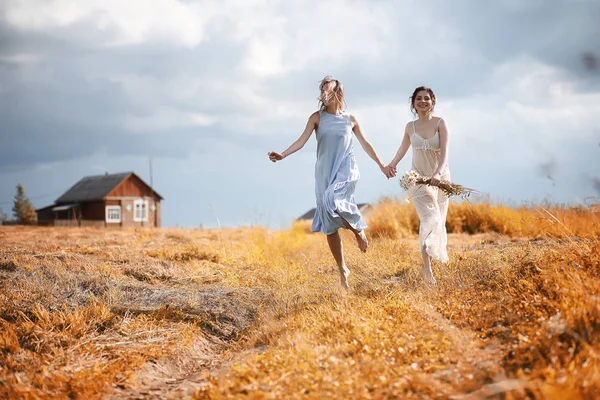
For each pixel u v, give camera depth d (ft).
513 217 48.44
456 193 23.61
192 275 28.17
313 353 15.42
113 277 26.53
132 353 18.19
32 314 21.08
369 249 31.91
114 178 188.85
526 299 17.95
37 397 14.73
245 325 21.65
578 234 31.19
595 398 10.91
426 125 24.57
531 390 11.62
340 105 23.98
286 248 38.78
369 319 18.24
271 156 23.45
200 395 14.44
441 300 20.38
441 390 12.71
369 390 13.25
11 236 50.47
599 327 13.88
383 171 24.95
